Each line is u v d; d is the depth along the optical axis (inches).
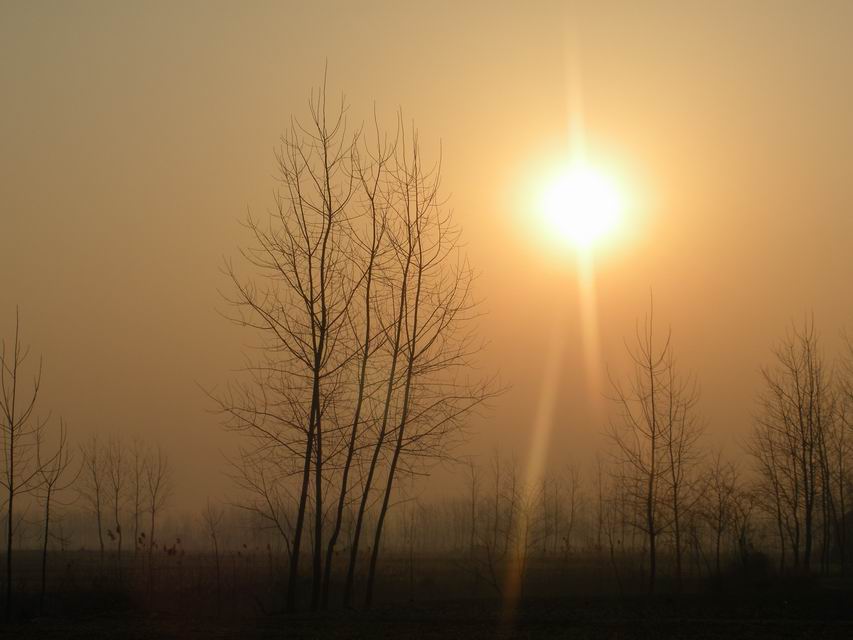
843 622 903.7
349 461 1109.1
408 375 1143.0
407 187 1179.3
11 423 1200.8
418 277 1164.5
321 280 1120.2
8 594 1107.9
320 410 1099.9
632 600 1210.0
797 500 1641.2
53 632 869.8
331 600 1406.3
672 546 1546.5
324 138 1151.0
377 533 1113.4
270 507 1144.2
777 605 1123.3
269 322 1125.7
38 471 1212.5
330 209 1138.7
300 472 1120.8
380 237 1157.1
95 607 1289.4
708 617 981.2
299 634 836.6
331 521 1224.2
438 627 877.2
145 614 1139.9
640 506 1382.9
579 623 903.7
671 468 1384.1
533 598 1275.8
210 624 922.1
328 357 1114.7
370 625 898.1
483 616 962.7
